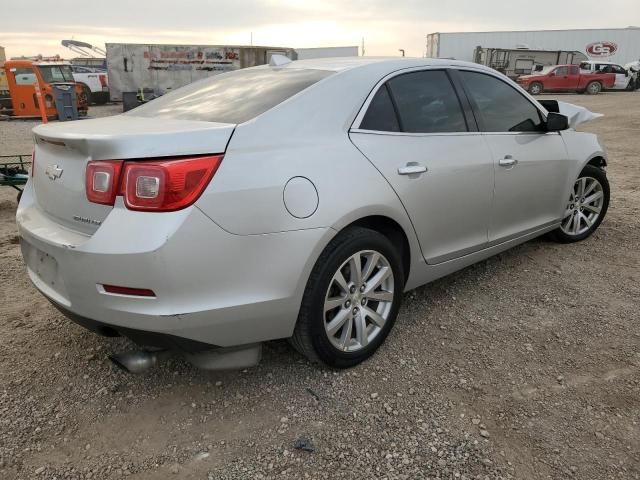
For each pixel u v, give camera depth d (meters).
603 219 5.35
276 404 2.66
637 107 20.19
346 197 2.64
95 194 2.26
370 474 2.24
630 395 2.72
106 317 2.30
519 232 4.02
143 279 2.19
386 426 2.51
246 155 2.39
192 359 2.53
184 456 2.34
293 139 2.58
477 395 2.73
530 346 3.18
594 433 2.46
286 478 2.22
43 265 2.61
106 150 2.22
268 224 2.38
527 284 4.03
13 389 2.79
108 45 23.55
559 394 2.73
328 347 2.74
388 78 3.12
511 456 2.32
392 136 3.00
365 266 2.86
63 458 2.34
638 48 35.69
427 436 2.44
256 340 2.52
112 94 24.19
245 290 2.37
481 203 3.54
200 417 2.58
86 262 2.24
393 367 2.96
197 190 2.22
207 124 2.49
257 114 2.60
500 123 3.79
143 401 2.71
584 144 4.63
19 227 2.75
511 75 34.66
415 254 3.17
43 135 2.54
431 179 3.13
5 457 2.34
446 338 3.27
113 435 2.47
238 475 2.23
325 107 2.78
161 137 2.24
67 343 3.23
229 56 24.64
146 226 2.17
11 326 3.43
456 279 4.14
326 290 2.64
